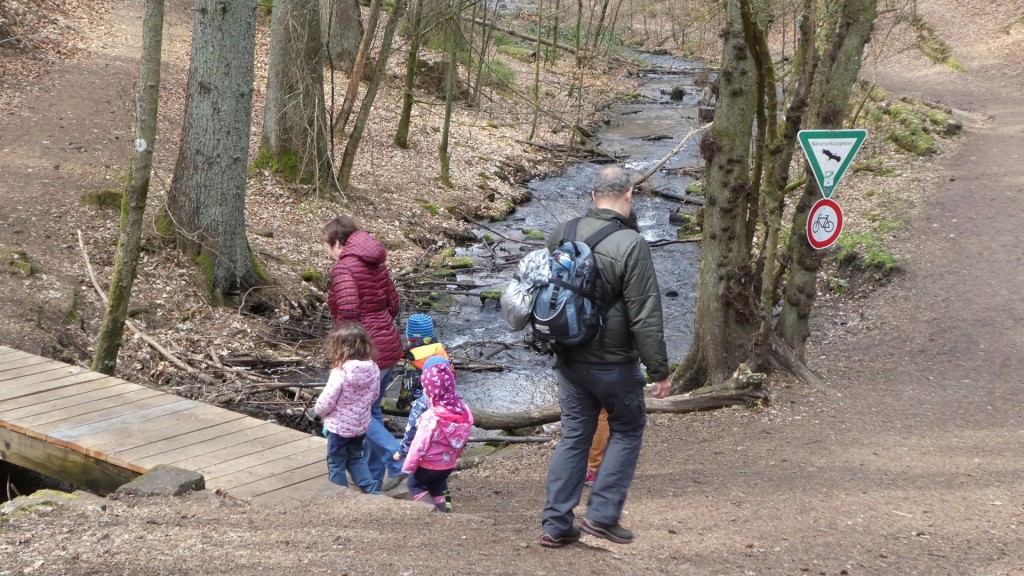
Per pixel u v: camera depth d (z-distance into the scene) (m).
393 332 6.07
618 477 4.39
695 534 4.94
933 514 5.33
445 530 4.75
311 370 10.17
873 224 14.31
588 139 25.69
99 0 25.53
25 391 6.92
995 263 12.05
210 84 11.25
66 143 15.23
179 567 3.90
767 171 8.07
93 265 11.06
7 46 19.41
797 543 4.80
